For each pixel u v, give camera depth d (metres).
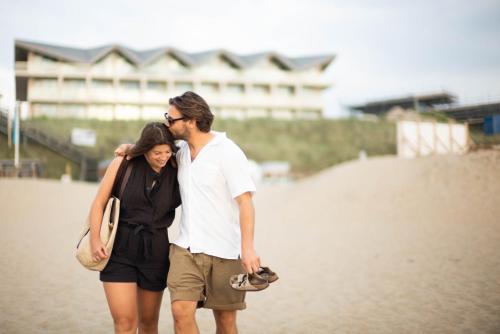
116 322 2.77
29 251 8.84
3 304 5.32
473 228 9.73
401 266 7.24
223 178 2.80
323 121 48.09
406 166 15.29
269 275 2.62
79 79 45.12
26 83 43.31
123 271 2.77
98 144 38.09
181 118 2.74
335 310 5.18
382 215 12.00
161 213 2.88
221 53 49.38
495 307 5.04
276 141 43.75
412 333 4.35
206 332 4.36
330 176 16.69
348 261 7.84
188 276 2.76
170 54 48.00
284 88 52.91
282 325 4.68
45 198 17.30
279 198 16.75
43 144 35.44
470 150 15.66
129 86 46.78
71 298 5.60
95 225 2.75
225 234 2.83
